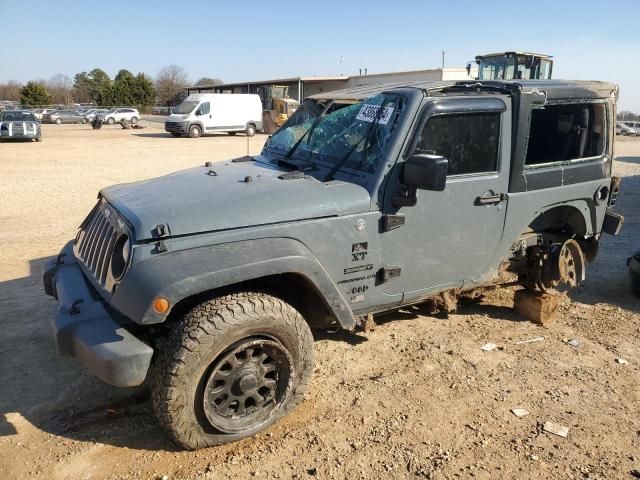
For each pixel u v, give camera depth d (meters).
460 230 4.20
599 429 3.55
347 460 3.21
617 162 20.42
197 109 32.31
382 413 3.67
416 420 3.60
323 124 4.48
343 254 3.69
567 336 4.91
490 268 4.54
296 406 3.65
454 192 4.08
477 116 4.12
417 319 5.17
